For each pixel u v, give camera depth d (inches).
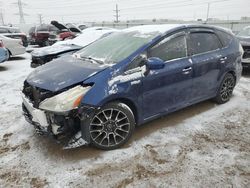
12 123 151.0
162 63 121.5
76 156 114.7
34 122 114.4
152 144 125.1
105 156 114.8
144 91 122.7
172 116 158.7
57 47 275.0
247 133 137.6
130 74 117.1
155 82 125.7
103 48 143.2
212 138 131.5
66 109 102.1
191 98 151.4
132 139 129.9
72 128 109.1
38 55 257.9
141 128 142.2
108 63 122.4
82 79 110.5
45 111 106.2
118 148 121.3
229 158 113.3
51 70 126.4
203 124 147.9
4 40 374.0
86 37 307.1
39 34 569.0
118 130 120.4
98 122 113.9
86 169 105.7
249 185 96.0
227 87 179.6
